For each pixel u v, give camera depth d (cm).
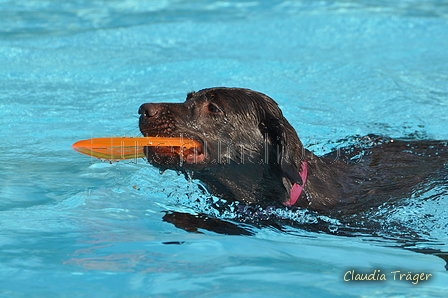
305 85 1566
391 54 1923
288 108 1362
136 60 1808
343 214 807
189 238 649
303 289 502
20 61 1761
